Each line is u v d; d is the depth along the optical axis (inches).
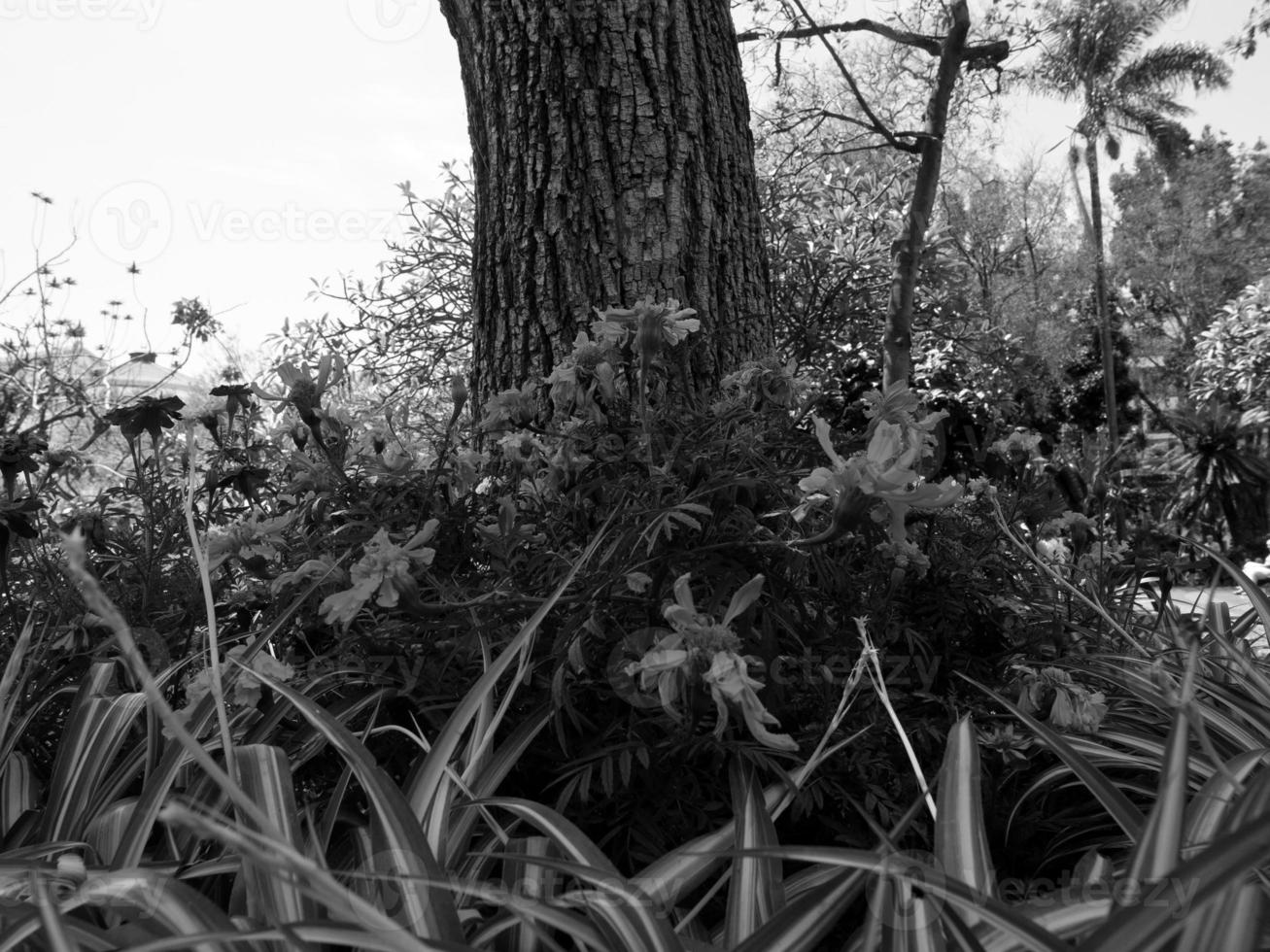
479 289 107.1
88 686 70.0
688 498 59.4
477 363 106.8
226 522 93.2
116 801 58.6
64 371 256.5
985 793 62.0
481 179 109.0
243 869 42.9
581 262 99.3
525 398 71.5
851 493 51.6
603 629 61.0
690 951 40.3
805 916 36.6
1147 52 903.1
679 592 47.7
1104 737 66.2
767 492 64.8
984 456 89.0
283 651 72.1
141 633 76.7
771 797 54.3
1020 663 72.4
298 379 71.3
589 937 36.7
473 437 82.5
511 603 58.4
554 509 70.4
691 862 46.1
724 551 61.9
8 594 82.7
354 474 77.2
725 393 74.0
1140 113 924.0
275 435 80.4
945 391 324.5
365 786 45.1
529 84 101.7
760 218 108.8
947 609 68.4
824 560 65.4
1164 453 626.5
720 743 53.2
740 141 107.0
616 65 100.3
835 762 58.4
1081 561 92.9
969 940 33.4
